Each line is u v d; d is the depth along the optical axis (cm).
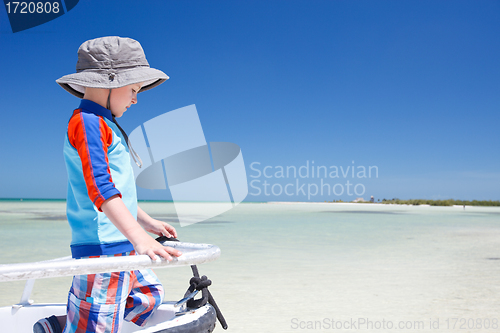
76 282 104
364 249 659
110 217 97
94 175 100
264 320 270
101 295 103
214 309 111
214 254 94
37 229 987
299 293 348
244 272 447
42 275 68
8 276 66
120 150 115
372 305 312
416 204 5378
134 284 124
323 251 629
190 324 98
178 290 352
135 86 120
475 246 707
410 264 509
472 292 358
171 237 127
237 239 802
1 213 1914
